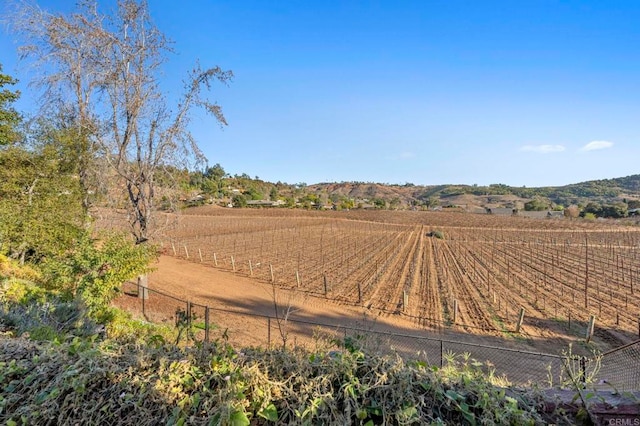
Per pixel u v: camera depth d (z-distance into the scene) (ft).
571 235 149.69
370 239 129.29
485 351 32.53
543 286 60.90
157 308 40.55
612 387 6.16
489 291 56.75
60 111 44.34
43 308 18.51
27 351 8.04
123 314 30.78
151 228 44.96
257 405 5.81
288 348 7.34
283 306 46.73
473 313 46.09
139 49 42.37
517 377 25.73
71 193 43.75
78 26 40.86
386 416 5.50
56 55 41.75
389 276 68.13
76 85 43.75
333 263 80.74
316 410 5.56
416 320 43.04
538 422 5.47
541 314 45.96
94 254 30.53
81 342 7.98
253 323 37.06
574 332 39.70
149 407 6.24
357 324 13.98
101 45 41.57
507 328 40.83
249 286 57.93
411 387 5.84
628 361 21.16
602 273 72.13
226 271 69.97
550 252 101.81
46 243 39.32
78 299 23.91
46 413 6.36
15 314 16.01
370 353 6.60
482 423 5.41
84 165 44.78
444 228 178.70
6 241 37.93
